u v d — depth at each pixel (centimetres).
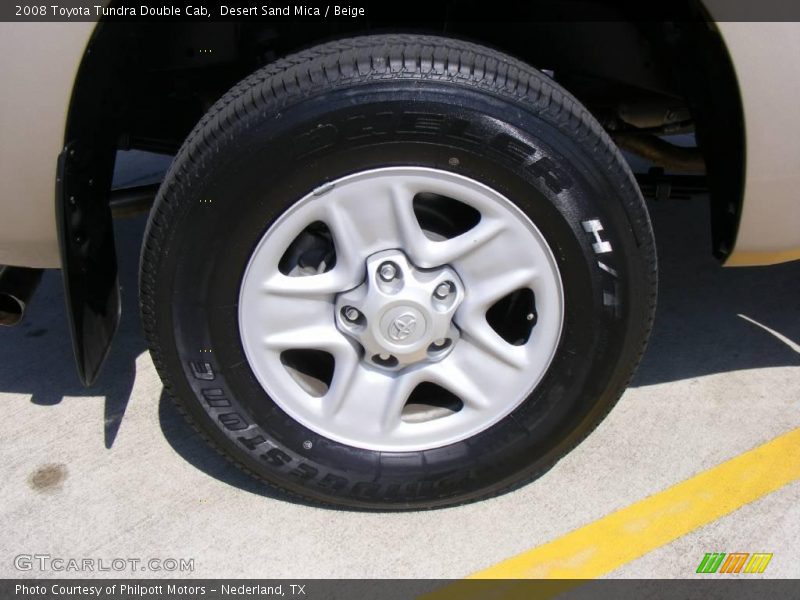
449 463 202
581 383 193
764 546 200
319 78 166
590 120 176
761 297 315
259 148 167
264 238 178
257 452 199
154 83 238
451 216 192
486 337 192
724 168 197
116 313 224
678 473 224
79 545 200
